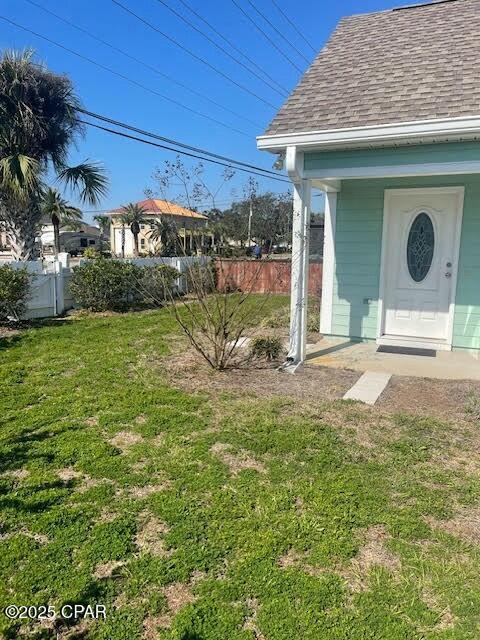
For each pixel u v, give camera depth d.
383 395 4.78
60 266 10.10
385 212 6.88
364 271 7.15
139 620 1.99
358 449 3.53
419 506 2.79
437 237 6.70
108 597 2.10
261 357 6.20
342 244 7.23
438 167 5.14
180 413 4.24
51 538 2.49
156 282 10.80
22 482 3.06
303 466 3.26
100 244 59.75
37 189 10.22
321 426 3.95
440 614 2.01
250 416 4.16
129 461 3.32
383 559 2.35
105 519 2.66
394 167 5.29
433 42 6.45
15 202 10.12
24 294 8.64
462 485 3.03
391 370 5.70
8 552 2.37
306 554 2.38
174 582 2.20
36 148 10.17
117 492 2.94
